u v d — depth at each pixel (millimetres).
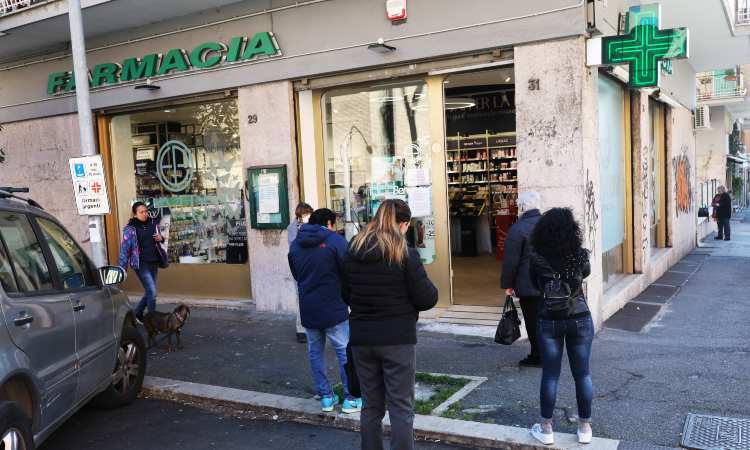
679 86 13188
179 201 10195
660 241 12875
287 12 8344
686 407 4844
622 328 7363
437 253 8094
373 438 3865
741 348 6371
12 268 3898
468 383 5617
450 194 13461
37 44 10320
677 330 7230
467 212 12906
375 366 3846
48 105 10680
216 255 9922
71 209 10727
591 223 6969
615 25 7590
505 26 6898
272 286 8906
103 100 10055
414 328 3832
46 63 10625
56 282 4426
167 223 10352
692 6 9367
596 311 7172
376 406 3879
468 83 10984
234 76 8844
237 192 9562
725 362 5914
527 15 6762
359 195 8641
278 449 4605
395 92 8258
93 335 4758
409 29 7508
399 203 3965
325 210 5129
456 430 4574
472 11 7094
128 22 9305
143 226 8172
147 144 10398
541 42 6730
